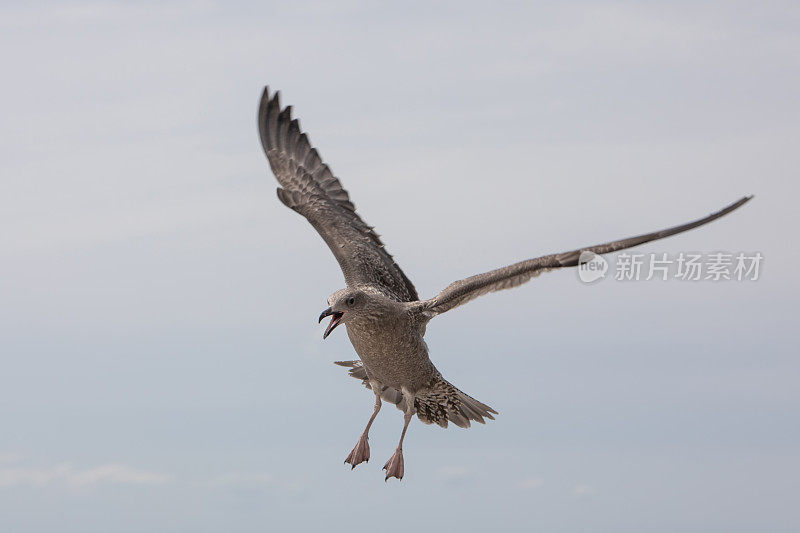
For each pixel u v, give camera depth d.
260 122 15.50
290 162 15.50
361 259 14.82
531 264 12.54
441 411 14.90
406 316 13.62
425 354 14.17
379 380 14.41
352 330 13.63
